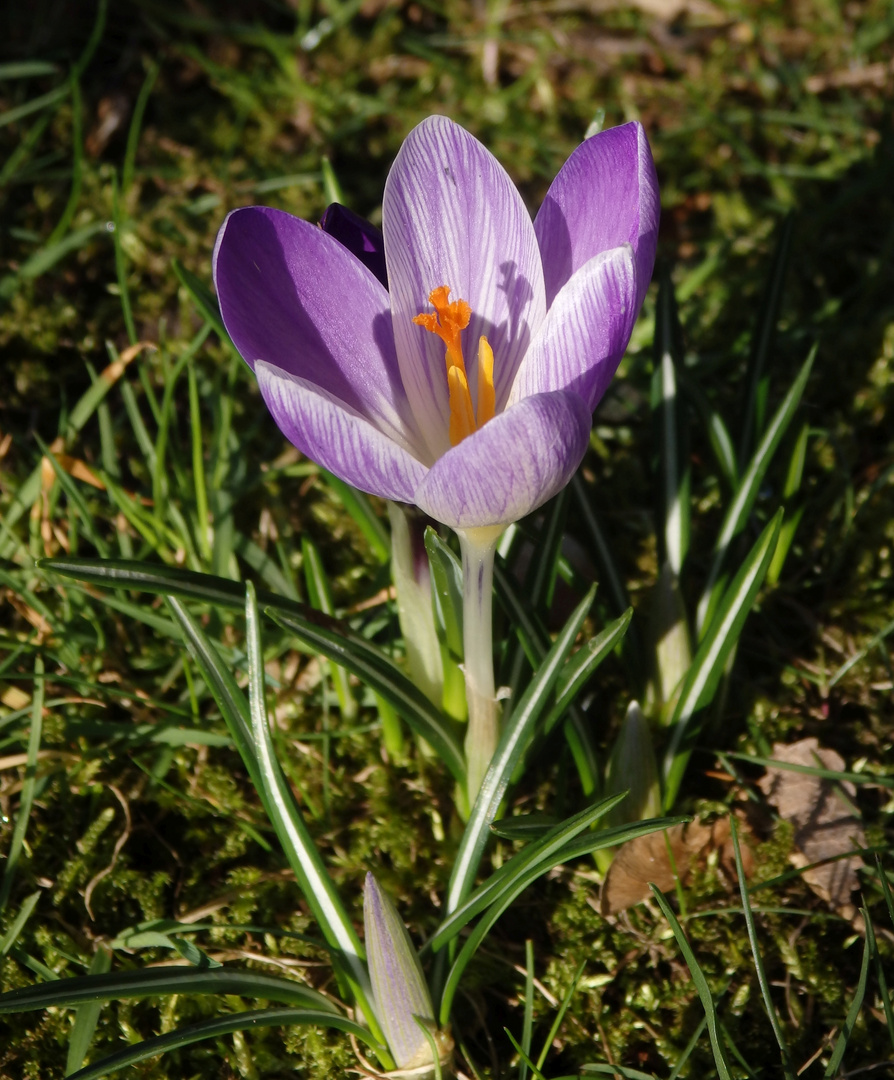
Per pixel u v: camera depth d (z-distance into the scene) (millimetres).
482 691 312
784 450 372
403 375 306
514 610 320
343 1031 322
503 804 332
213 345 412
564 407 275
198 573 316
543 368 287
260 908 338
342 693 355
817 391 416
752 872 341
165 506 375
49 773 346
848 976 335
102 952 326
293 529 391
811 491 399
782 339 422
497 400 310
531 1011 312
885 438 413
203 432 403
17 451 396
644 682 352
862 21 545
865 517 391
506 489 278
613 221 298
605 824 333
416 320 295
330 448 282
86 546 382
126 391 374
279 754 354
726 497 361
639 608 379
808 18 545
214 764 355
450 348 294
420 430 308
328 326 302
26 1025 327
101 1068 287
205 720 357
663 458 352
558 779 341
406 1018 303
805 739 360
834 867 341
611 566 353
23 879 341
